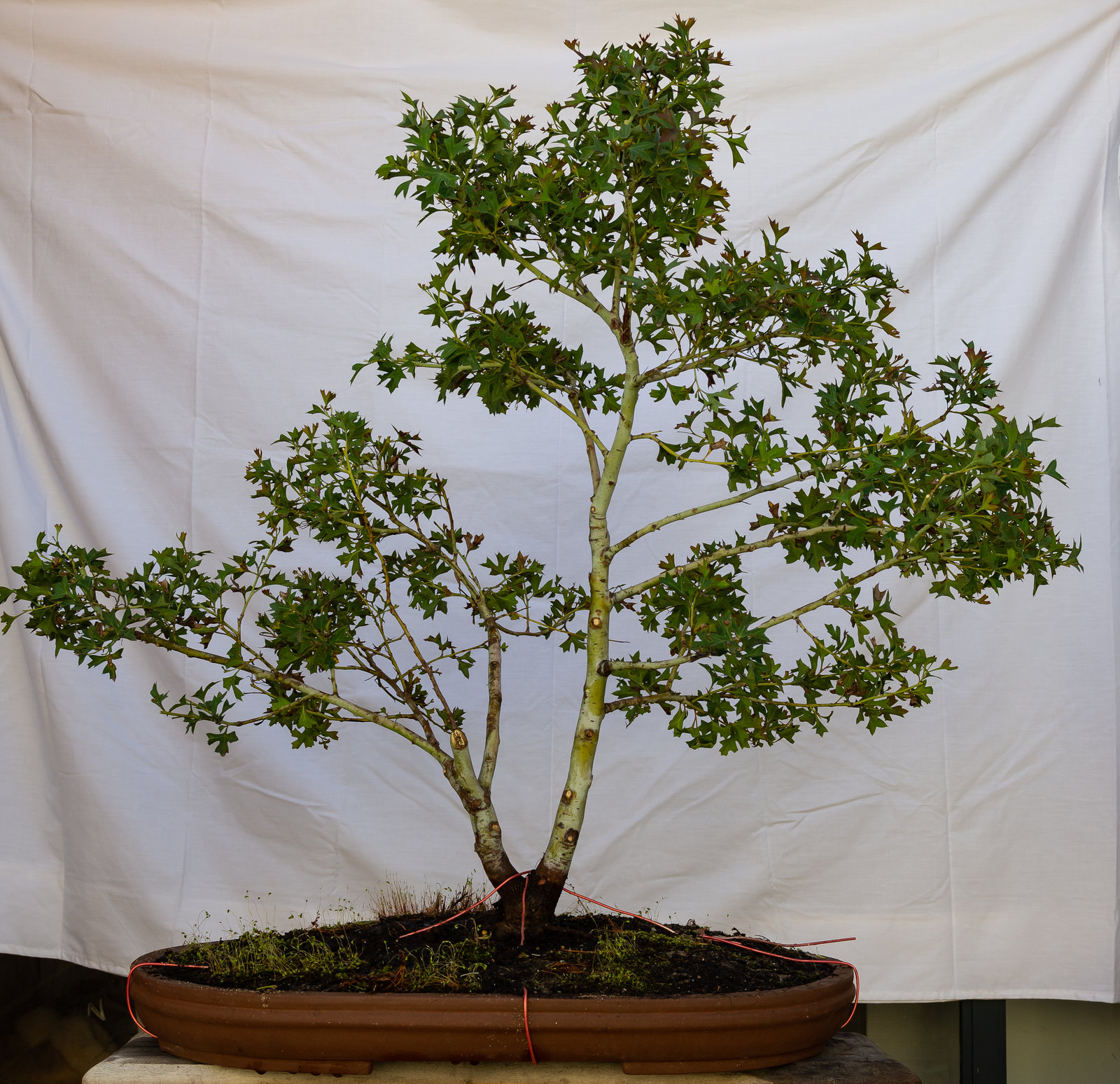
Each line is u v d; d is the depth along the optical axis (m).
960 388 1.06
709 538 1.58
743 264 0.96
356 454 1.10
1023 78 1.59
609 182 0.96
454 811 1.56
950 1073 1.59
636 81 0.93
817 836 1.53
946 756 1.53
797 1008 0.86
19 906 1.55
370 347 1.62
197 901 1.54
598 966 0.92
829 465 1.00
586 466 1.60
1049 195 1.58
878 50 1.61
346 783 1.56
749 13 1.62
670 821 1.54
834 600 1.02
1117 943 1.48
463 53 1.63
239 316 1.62
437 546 1.16
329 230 1.63
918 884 1.51
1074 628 1.53
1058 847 1.51
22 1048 1.62
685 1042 0.85
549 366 1.08
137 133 1.65
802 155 1.60
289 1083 0.86
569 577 1.59
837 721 1.55
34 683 1.59
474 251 1.01
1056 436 1.55
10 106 1.66
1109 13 1.58
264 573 1.58
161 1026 0.90
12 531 1.59
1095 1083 1.58
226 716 1.57
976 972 1.49
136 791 1.56
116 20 1.66
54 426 1.60
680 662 0.97
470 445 1.61
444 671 1.58
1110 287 1.57
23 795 1.58
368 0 1.65
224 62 1.65
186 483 1.59
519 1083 0.86
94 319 1.63
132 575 1.03
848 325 0.94
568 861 1.00
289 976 0.91
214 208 1.63
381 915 1.12
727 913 1.53
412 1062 0.88
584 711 1.02
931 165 1.59
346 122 1.64
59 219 1.64
